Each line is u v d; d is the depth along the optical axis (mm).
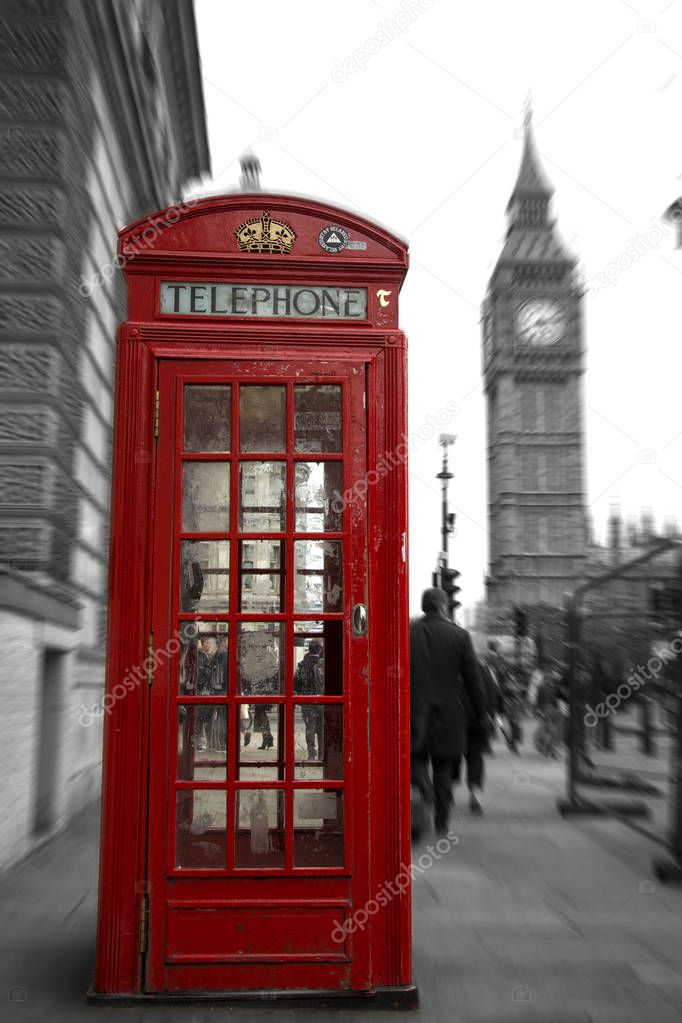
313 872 3986
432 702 7203
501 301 91125
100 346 10328
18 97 8250
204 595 4109
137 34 12883
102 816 3965
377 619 4133
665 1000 4027
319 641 4141
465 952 4652
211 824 4016
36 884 5852
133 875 3934
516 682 15430
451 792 7438
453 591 12273
